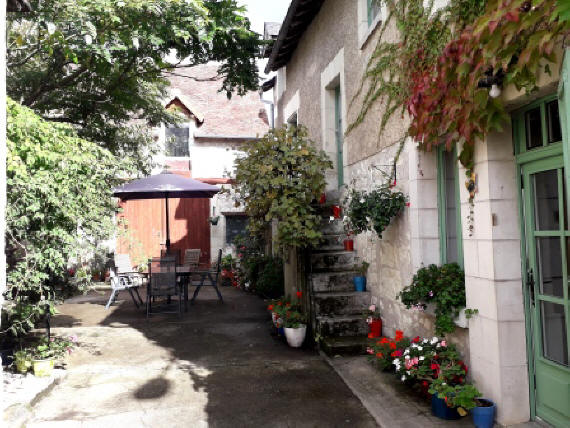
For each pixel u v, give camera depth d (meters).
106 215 5.18
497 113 2.97
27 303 4.42
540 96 2.88
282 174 5.97
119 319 7.05
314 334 5.40
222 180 12.68
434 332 3.99
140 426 3.36
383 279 5.17
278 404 3.72
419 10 4.04
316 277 5.71
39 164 4.17
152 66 7.14
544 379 3.05
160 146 10.20
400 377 4.09
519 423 3.11
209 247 12.63
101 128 7.77
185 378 4.35
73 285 4.92
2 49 2.41
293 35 8.30
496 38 2.46
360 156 5.81
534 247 3.12
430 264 4.20
